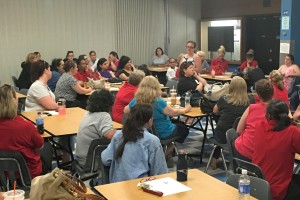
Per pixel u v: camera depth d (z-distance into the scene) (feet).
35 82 16.08
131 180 8.48
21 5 30.86
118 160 9.09
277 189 9.12
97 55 34.73
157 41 37.76
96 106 11.77
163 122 14.48
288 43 26.48
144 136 9.09
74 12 33.22
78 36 33.63
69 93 20.40
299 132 9.07
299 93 24.20
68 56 30.14
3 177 10.22
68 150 14.97
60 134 12.35
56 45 32.73
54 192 6.88
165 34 38.06
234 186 8.28
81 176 10.92
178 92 18.98
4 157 10.07
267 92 11.21
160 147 9.17
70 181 7.14
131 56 36.47
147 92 13.96
